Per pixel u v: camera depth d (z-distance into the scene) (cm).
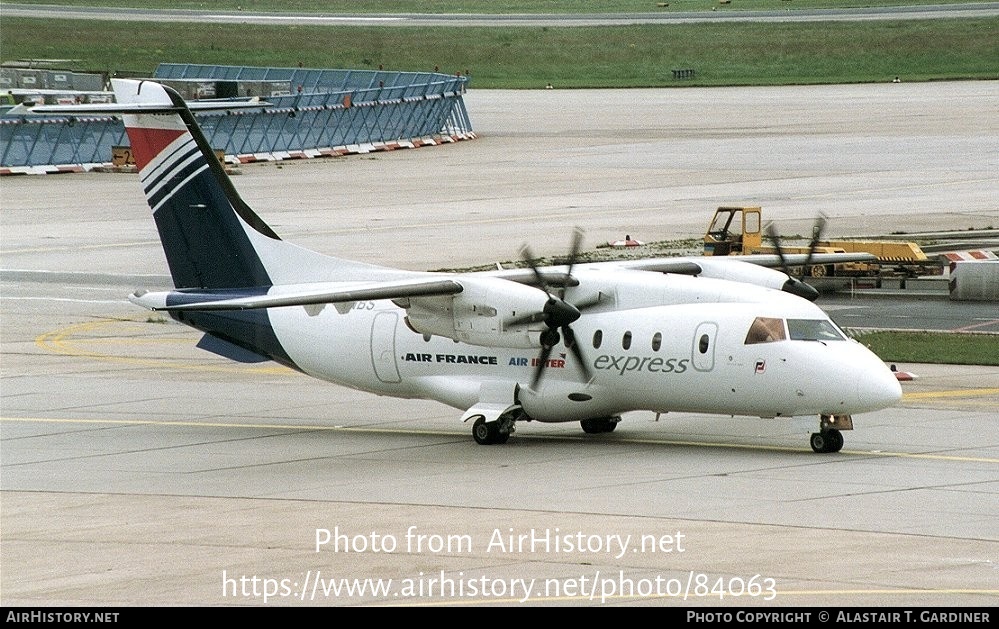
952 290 10862
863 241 12131
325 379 6725
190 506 4991
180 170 6812
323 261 6669
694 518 4584
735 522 4516
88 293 11494
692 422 6694
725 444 6053
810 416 5741
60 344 9344
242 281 6831
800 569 3928
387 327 6450
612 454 5847
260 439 6388
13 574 4078
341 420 6912
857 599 3622
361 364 6538
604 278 6116
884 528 4403
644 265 6544
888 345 8700
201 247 6888
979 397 7062
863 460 5572
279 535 4506
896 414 6638
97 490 5316
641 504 4812
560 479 5306
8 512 4950
